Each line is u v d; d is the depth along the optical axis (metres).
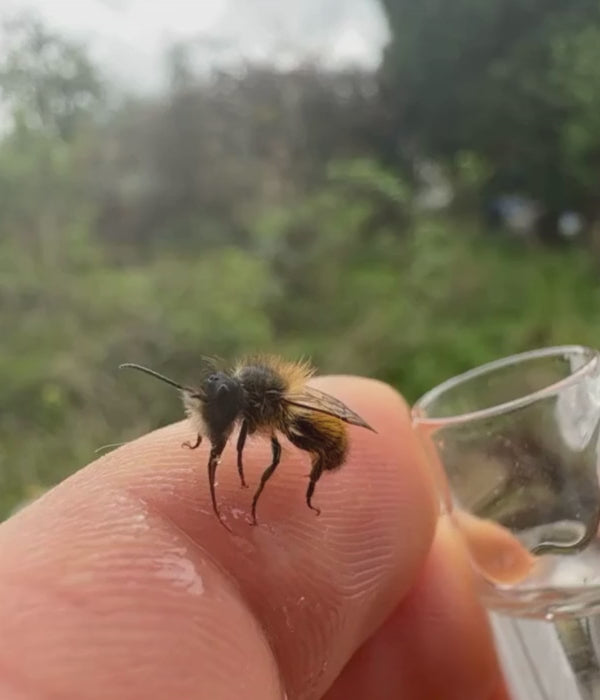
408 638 0.05
